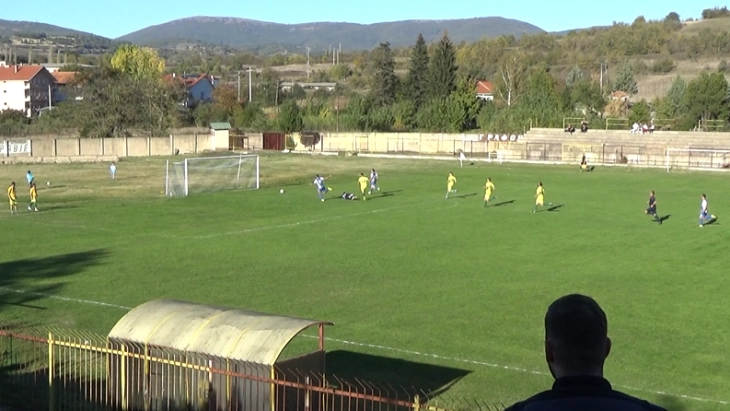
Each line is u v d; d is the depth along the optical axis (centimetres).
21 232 4241
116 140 9275
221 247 3819
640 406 455
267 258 3550
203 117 12725
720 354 2189
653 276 3192
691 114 11025
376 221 4678
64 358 1978
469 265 3406
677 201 5625
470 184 6706
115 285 3020
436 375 2002
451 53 14200
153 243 3919
